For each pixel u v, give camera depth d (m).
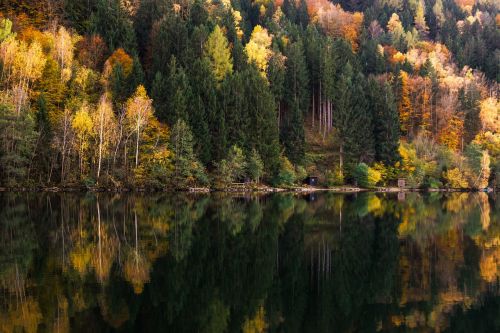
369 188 108.25
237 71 105.69
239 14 150.88
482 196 92.31
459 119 130.62
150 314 17.52
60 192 70.81
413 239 35.38
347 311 18.70
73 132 73.38
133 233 34.75
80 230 35.56
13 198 59.44
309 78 131.00
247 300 19.92
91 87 86.19
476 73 162.50
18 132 67.31
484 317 17.98
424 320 17.77
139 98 78.50
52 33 95.94
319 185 106.25
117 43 107.62
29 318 16.56
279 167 100.75
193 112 90.12
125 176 76.38
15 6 105.69
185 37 109.00
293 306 19.28
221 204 60.78
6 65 77.25
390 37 188.12
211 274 23.80
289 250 30.55
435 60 164.25
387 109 115.62
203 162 89.31
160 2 123.75
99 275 22.59
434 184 110.69
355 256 29.06
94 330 15.60
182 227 38.59
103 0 108.31
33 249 28.25
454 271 25.30
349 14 198.88
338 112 115.69
